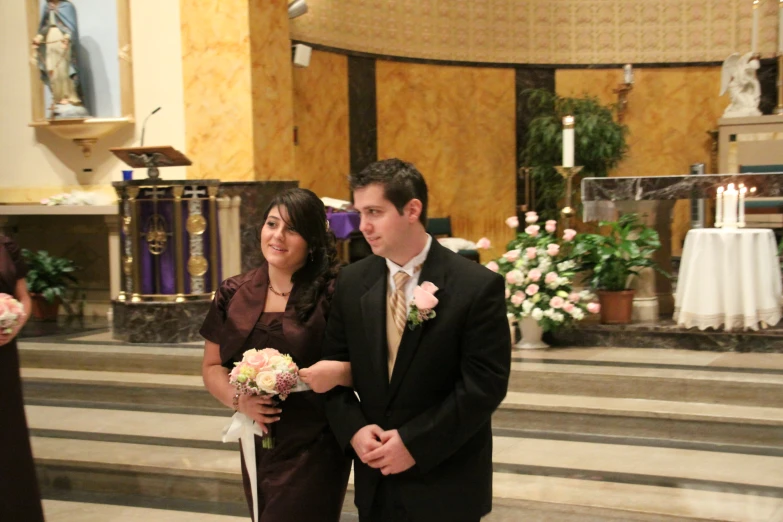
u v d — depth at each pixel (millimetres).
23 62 8031
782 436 4383
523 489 3809
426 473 2133
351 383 2307
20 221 8312
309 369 2252
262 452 2508
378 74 10352
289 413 2467
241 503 4031
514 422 4859
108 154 7883
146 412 5371
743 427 4434
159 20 7648
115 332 6598
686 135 11500
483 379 2078
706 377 4809
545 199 10891
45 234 8273
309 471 2459
